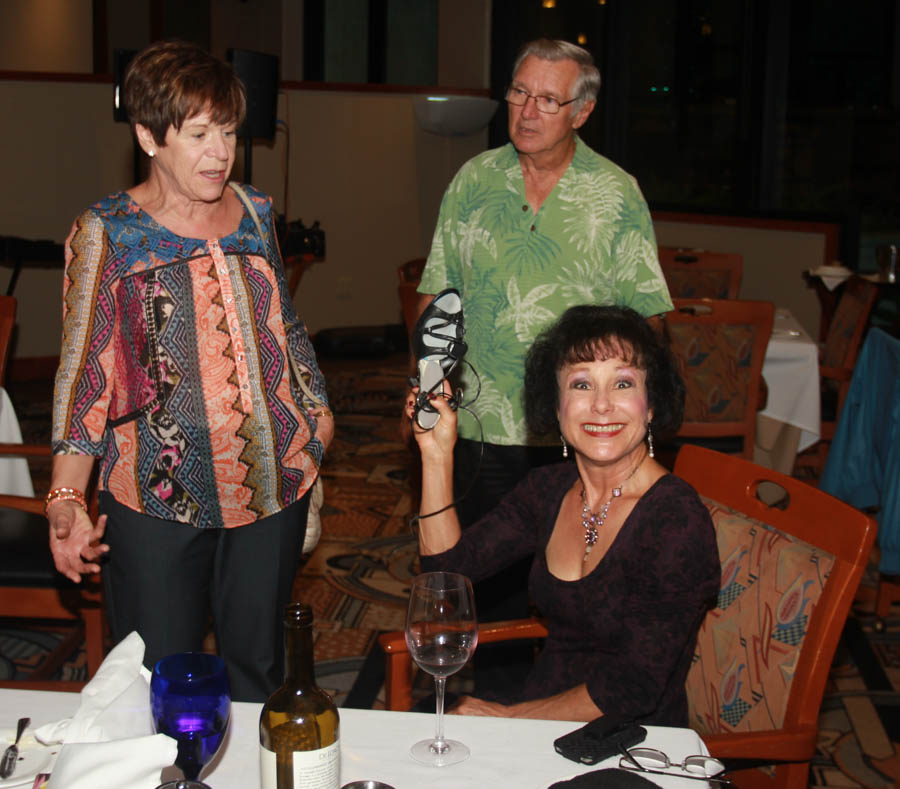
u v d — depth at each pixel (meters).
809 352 4.25
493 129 7.98
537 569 1.77
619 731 1.29
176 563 1.87
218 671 1.14
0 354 3.10
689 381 3.79
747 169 7.21
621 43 7.54
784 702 1.61
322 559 3.95
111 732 1.16
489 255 2.42
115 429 1.85
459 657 1.27
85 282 1.78
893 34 6.57
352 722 1.33
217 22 9.90
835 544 1.61
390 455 5.35
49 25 8.65
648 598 1.61
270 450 1.88
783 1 6.84
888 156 6.73
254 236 1.90
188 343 1.80
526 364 1.80
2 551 2.58
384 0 8.44
